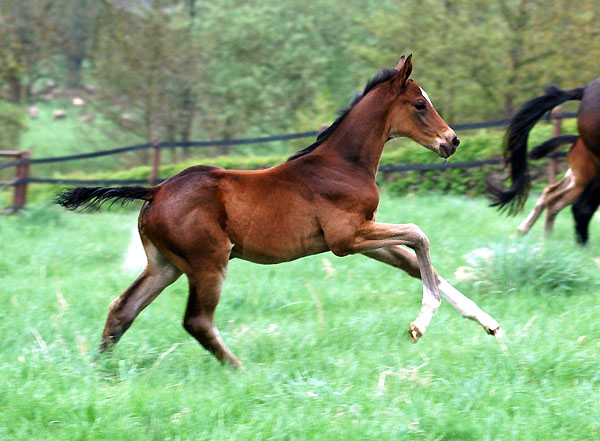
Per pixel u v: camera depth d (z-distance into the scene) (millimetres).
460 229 12711
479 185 19516
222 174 6605
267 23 31469
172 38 30188
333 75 33594
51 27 30891
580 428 5133
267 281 9773
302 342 7199
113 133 36406
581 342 6777
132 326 8070
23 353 6773
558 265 8898
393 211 14672
